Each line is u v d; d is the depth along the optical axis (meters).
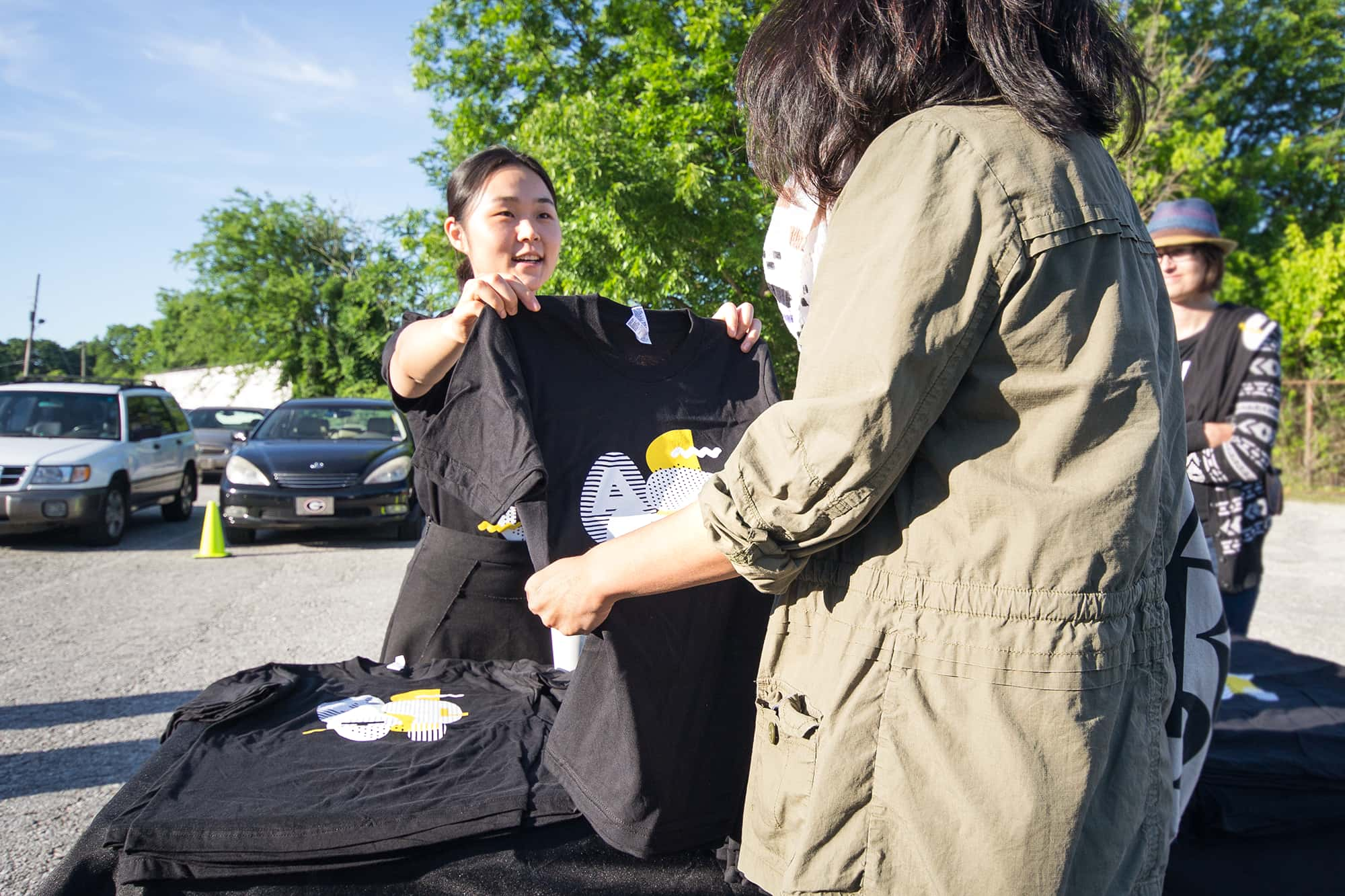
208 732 1.57
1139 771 1.03
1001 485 0.98
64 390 9.55
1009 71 1.01
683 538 1.09
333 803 1.35
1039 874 0.94
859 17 1.08
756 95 1.21
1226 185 15.37
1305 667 2.45
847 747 1.02
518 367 1.44
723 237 10.64
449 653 2.05
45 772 3.38
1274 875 1.76
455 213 2.16
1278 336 2.65
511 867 1.35
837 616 1.07
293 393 30.16
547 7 14.20
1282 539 9.69
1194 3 18.66
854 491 0.97
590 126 10.52
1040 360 0.97
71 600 6.31
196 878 1.28
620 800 1.31
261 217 30.78
